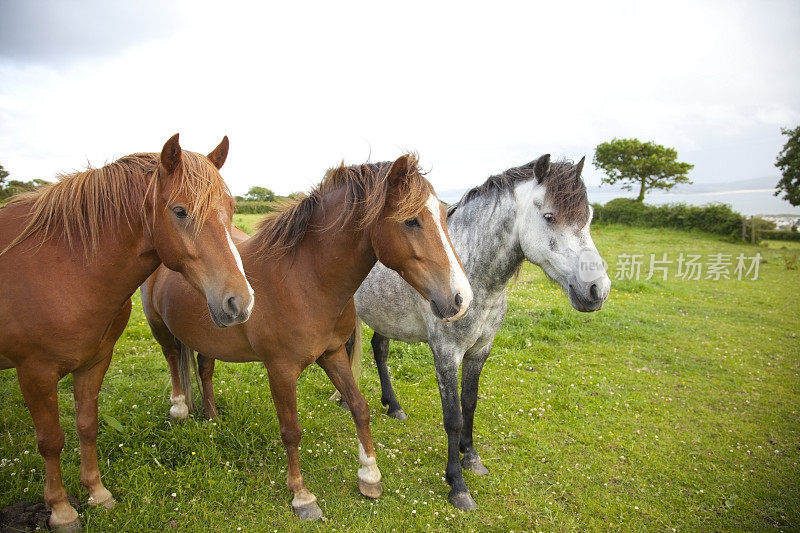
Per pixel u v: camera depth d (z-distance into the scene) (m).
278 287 2.61
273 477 3.10
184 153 2.15
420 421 4.10
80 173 2.31
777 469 3.69
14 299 2.16
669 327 7.54
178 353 3.67
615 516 3.03
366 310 3.66
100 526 2.54
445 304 2.29
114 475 2.95
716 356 6.30
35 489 2.74
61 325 2.21
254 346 2.71
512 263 3.12
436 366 3.16
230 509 2.79
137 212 2.27
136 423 3.38
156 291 3.28
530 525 2.88
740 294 10.96
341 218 2.52
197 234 2.09
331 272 2.58
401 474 3.28
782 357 6.45
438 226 2.34
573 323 7.17
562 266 2.80
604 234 25.53
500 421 4.14
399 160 2.26
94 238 2.24
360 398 2.97
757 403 4.92
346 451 3.49
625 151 40.50
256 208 8.21
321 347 2.72
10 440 3.19
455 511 2.94
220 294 2.07
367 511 2.87
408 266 2.40
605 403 4.66
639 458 3.71
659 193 43.06
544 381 5.09
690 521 3.04
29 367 2.25
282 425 2.75
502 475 3.37
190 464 3.07
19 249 2.23
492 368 5.35
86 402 2.60
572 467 3.53
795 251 20.22
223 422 3.52
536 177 2.92
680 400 4.87
